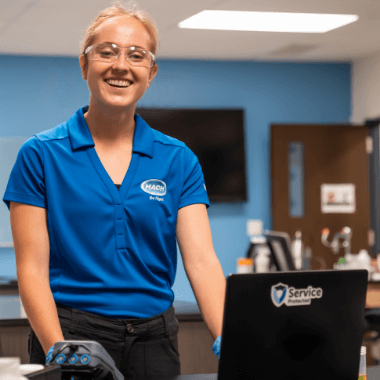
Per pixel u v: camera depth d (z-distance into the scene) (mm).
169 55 5871
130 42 1322
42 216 1331
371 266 5055
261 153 6180
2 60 5590
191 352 2771
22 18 4461
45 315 1235
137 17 1363
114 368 1022
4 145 5496
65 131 1385
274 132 6008
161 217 1377
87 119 1405
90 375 975
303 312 1044
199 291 1387
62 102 5719
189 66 6031
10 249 5535
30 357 1321
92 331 1277
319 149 6109
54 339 1198
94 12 4320
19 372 866
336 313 1081
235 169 6020
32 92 5648
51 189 1323
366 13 4527
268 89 6219
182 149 1471
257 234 5820
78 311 1288
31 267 1296
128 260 1333
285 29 4969
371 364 4422
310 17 4621
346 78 6406
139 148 1384
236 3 4227
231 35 5129
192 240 1428
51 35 4957
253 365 1009
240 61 6152
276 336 1021
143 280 1341
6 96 5590
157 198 1372
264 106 6203
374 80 6020
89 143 1354
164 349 1345
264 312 1002
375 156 6320
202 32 5012
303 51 5812
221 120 5992
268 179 6180
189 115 5922
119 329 1289
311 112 6316
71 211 1317
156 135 1449
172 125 5879
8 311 2891
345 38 5309
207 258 1408
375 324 4191
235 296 970
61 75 5715
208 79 6070
